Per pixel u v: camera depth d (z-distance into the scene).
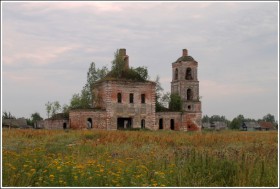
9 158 15.64
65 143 28.69
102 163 15.75
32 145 25.95
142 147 25.03
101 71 82.25
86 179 12.36
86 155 20.69
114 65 76.19
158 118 76.12
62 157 18.53
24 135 36.66
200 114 78.56
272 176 12.97
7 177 12.05
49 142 29.77
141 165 14.66
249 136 39.47
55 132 42.91
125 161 17.19
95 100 77.75
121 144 27.44
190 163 14.54
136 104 73.50
